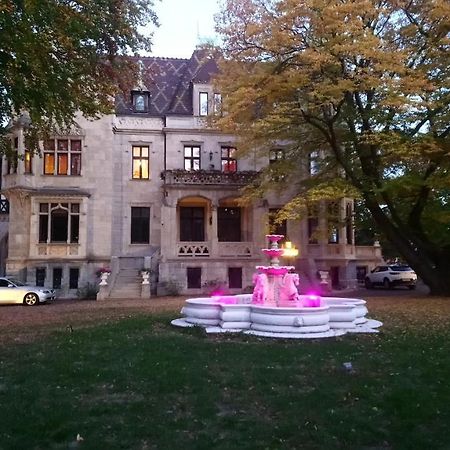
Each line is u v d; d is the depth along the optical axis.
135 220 32.12
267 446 4.69
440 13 17.66
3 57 11.44
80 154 31.05
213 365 8.00
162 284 29.06
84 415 5.56
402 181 19.80
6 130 15.73
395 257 43.38
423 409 5.72
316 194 20.44
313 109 19.48
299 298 13.64
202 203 33.50
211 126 21.84
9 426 5.17
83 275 29.72
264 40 17.98
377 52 16.44
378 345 9.80
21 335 11.71
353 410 5.75
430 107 17.28
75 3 12.91
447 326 12.67
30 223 29.45
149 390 6.60
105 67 15.75
